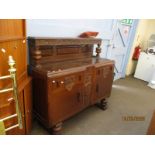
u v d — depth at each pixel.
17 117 1.31
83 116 2.33
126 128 2.14
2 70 1.11
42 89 1.60
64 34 2.20
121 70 4.21
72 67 1.75
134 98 3.14
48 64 1.83
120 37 3.56
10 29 1.25
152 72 4.07
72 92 1.79
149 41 4.56
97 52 2.50
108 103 2.82
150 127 1.61
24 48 1.51
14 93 1.18
